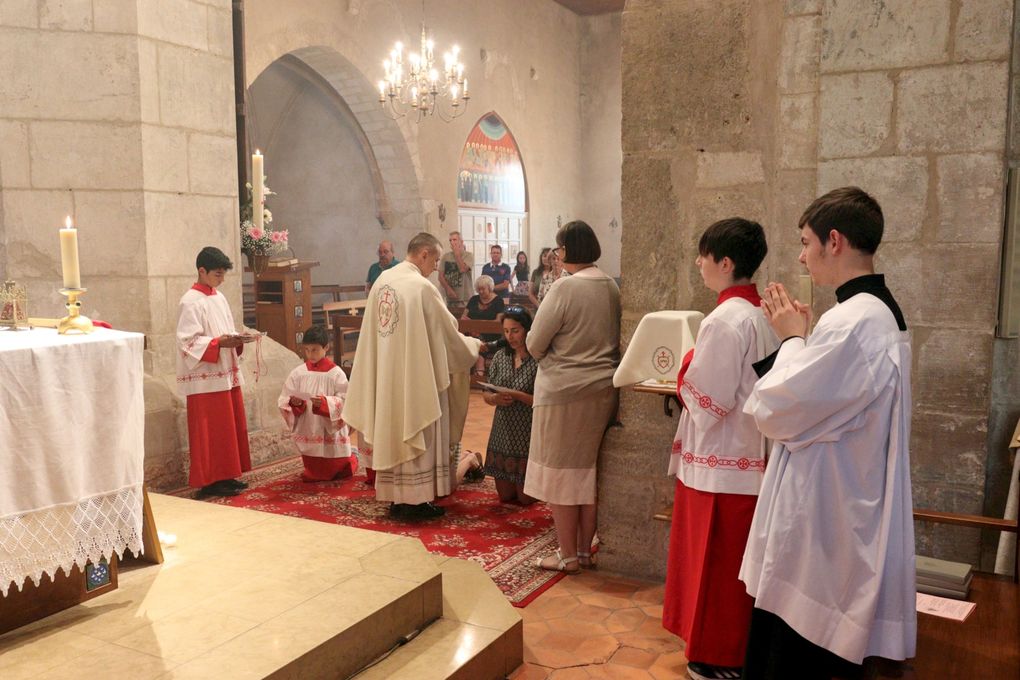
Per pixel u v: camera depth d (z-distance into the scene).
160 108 5.75
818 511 2.25
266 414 6.58
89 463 2.79
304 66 12.27
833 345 2.17
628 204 3.99
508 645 3.21
